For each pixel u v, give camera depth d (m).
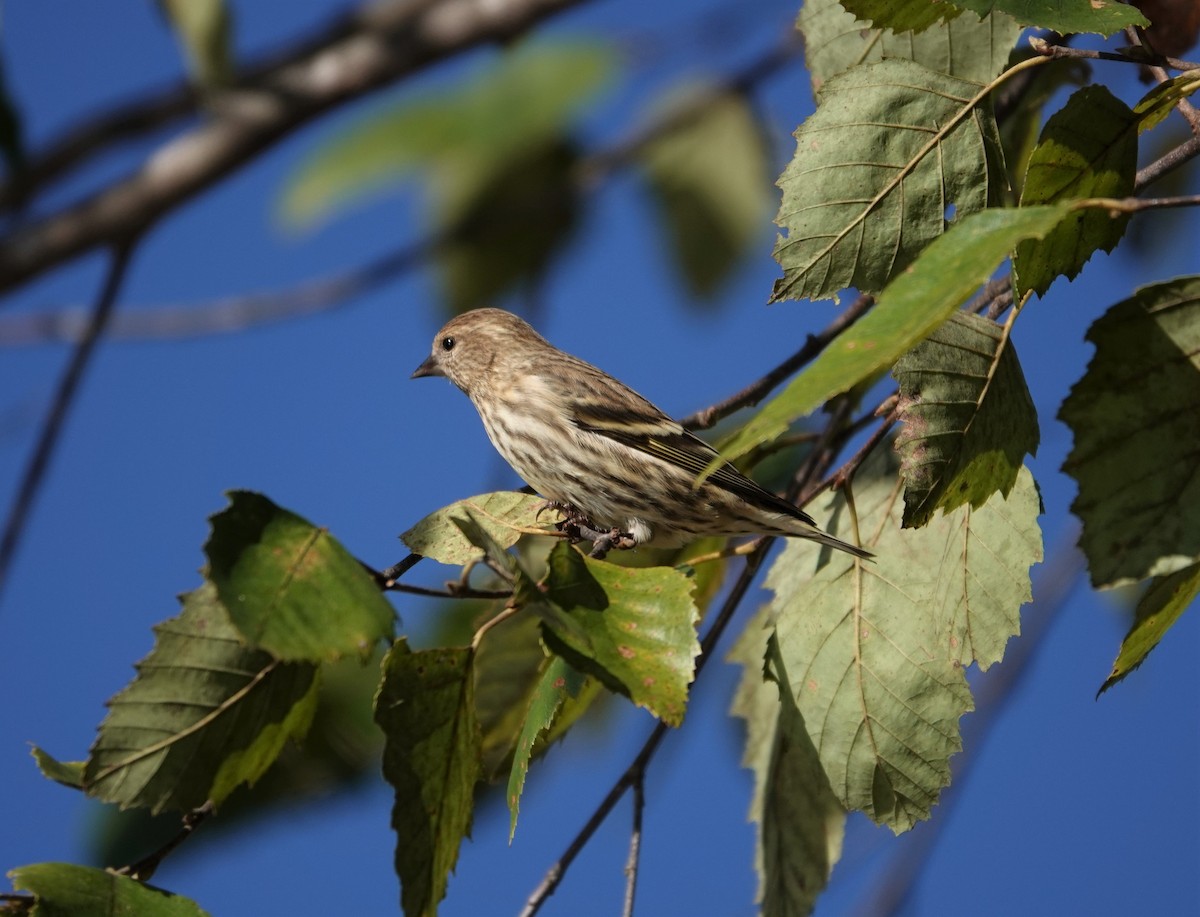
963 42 7.89
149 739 6.27
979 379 6.69
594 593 6.45
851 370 4.98
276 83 14.20
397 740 6.09
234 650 6.34
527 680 8.54
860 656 7.49
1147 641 6.32
